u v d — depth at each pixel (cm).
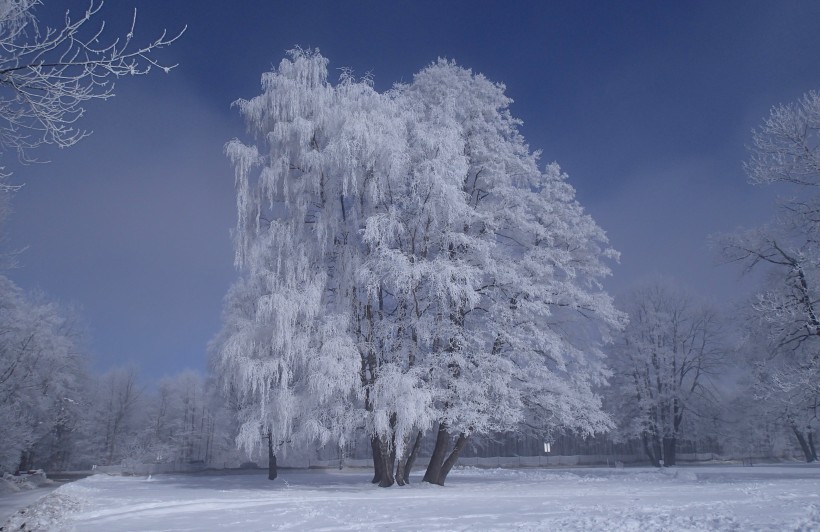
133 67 607
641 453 6669
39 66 577
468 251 2469
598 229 2866
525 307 2470
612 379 5056
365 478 3806
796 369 2488
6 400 3700
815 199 2555
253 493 2161
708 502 1491
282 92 2439
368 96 2420
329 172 2370
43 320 4131
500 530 1061
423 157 2369
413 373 2258
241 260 2352
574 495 1875
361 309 2459
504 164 2727
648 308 4981
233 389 2755
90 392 6209
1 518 1658
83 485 3066
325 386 2134
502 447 7325
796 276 2603
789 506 1288
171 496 2083
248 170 2391
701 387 4900
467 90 2825
